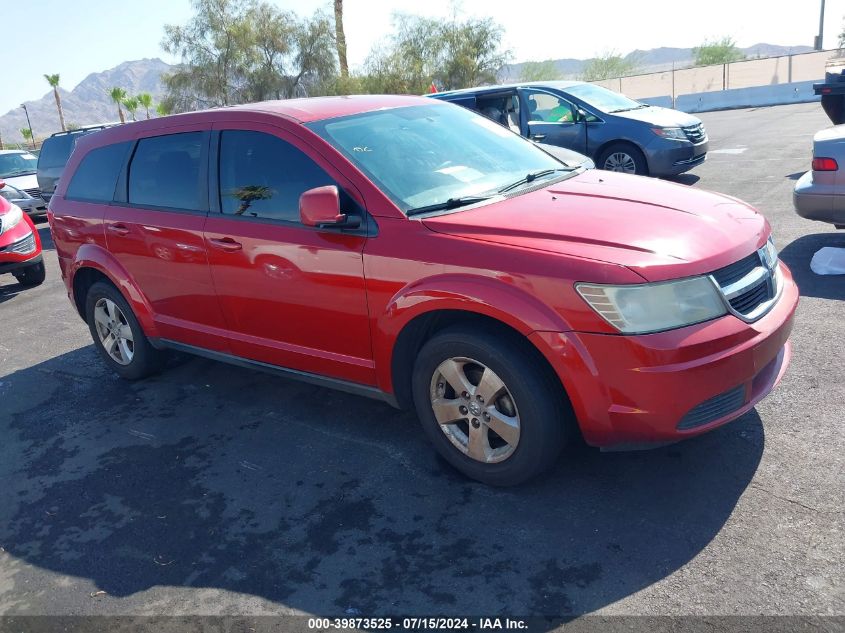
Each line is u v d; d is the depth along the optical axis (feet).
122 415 15.55
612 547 9.43
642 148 33.63
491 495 10.93
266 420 14.46
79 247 16.83
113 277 15.96
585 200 11.43
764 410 12.32
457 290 10.12
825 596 8.18
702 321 9.39
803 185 19.88
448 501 10.93
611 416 9.52
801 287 18.15
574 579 8.94
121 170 15.88
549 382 10.00
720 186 32.40
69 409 16.25
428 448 12.62
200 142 14.10
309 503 11.35
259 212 12.91
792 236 22.85
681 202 11.39
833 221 19.62
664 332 9.19
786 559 8.81
